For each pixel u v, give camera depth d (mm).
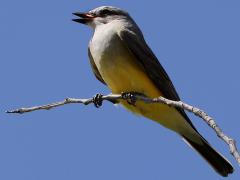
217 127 7711
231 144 6891
